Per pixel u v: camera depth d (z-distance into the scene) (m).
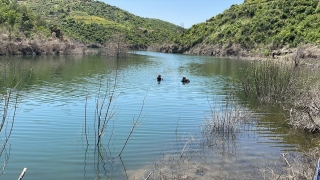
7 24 57.91
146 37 120.44
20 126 11.61
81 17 130.00
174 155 9.30
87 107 14.76
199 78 28.12
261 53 57.31
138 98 17.48
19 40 54.41
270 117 13.97
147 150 9.64
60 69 31.95
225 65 44.09
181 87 22.19
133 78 26.59
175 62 49.25
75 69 32.50
